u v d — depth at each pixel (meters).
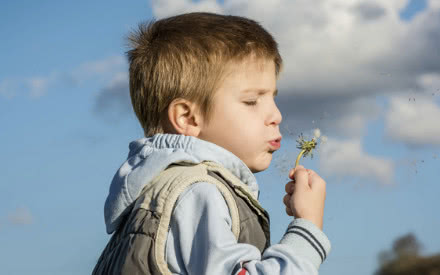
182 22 1.93
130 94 2.03
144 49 1.95
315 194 1.74
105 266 1.61
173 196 1.56
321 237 1.62
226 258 1.46
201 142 1.72
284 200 1.81
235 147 1.78
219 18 1.93
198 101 1.81
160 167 1.65
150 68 1.91
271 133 1.82
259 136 1.79
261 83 1.83
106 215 1.73
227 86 1.79
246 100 1.80
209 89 1.80
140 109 1.96
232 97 1.79
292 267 1.48
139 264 1.51
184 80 1.82
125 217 1.69
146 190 1.65
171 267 1.52
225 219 1.54
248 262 1.49
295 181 1.78
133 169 1.71
